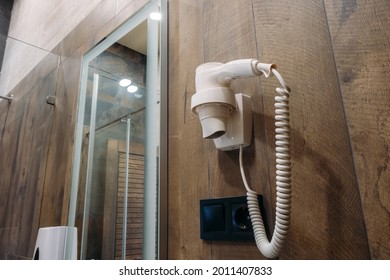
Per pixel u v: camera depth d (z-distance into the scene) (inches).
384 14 14.3
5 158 52.1
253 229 16.5
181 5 27.3
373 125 13.8
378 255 12.8
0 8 80.4
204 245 19.7
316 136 15.6
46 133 45.6
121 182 29.7
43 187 42.4
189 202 21.6
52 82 47.6
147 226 24.9
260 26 19.7
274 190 16.8
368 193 13.5
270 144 17.6
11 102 55.4
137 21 32.2
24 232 42.6
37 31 59.4
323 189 14.9
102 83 36.7
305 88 16.6
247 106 18.7
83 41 42.5
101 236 30.1
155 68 27.9
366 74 14.4
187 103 24.1
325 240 14.5
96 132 35.7
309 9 17.4
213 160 20.6
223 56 21.8
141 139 28.1
